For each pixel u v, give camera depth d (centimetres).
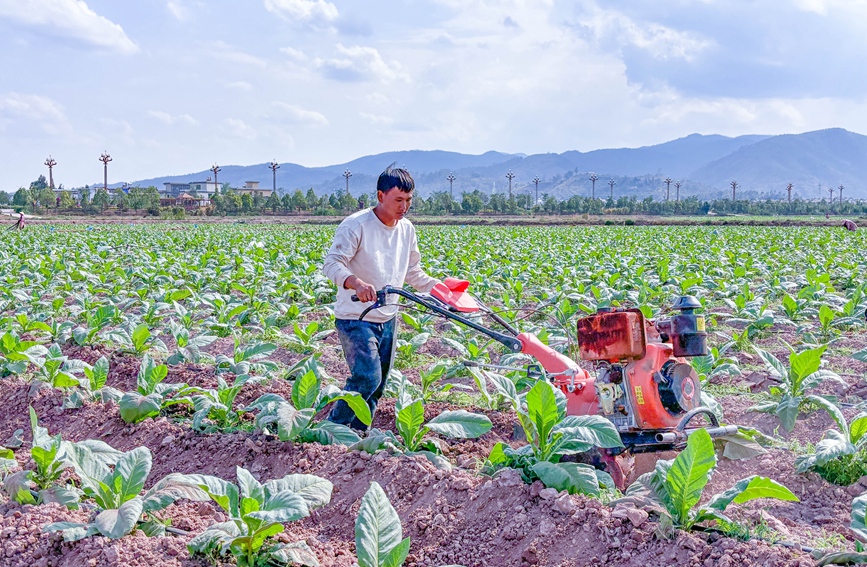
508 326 621
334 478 560
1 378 860
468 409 761
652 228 5997
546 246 3088
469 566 443
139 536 430
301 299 1541
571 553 427
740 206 15825
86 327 1227
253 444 621
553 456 503
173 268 1948
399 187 624
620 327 522
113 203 12644
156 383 730
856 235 3991
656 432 536
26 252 2645
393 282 653
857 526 412
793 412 664
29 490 487
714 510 427
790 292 1620
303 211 12181
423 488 519
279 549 423
